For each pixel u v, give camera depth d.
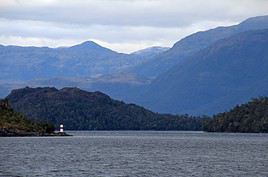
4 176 181.12
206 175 186.88
